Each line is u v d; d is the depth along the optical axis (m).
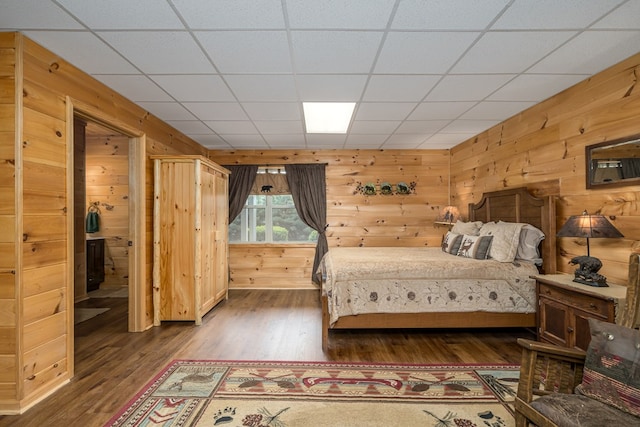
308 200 5.33
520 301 3.04
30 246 2.06
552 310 2.57
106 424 1.86
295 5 1.78
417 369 2.52
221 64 2.47
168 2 1.75
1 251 1.99
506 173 3.88
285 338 3.17
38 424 1.86
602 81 2.58
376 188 5.45
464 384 2.30
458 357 2.75
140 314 3.37
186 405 2.04
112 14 1.85
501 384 2.30
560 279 2.62
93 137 5.35
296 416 1.93
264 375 2.42
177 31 2.03
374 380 2.35
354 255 3.91
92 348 2.93
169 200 3.62
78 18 1.88
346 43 2.17
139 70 2.56
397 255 3.89
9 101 2.00
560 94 3.03
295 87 2.90
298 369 2.52
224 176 4.64
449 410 2.00
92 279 5.01
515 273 3.09
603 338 1.45
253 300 4.62
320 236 5.34
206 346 2.97
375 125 4.11
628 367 1.34
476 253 3.46
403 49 2.26
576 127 2.84
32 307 2.07
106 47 2.21
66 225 2.34
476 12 1.84
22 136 2.02
